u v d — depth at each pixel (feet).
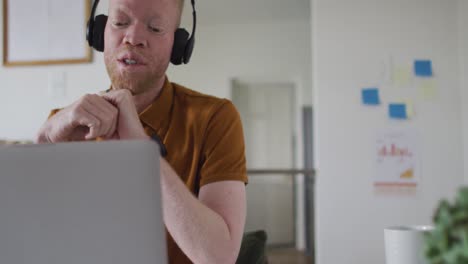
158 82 3.37
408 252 2.20
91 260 1.54
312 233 10.53
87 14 6.82
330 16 9.76
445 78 9.56
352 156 9.57
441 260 0.94
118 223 1.55
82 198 1.54
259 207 12.37
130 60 3.04
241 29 15.89
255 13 14.94
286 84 17.92
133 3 2.97
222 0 13.67
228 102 3.53
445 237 0.93
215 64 15.79
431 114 9.53
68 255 1.53
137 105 3.44
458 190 0.97
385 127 9.55
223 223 2.77
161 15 3.03
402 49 9.63
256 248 3.53
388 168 9.51
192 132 3.37
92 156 1.55
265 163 17.95
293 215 12.50
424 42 9.62
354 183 9.53
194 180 3.31
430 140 9.50
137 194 1.56
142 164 1.56
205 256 2.64
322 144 9.62
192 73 15.35
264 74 16.01
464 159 9.40
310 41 15.97
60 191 1.53
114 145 1.56
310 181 10.63
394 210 9.45
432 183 9.45
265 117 17.97
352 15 9.72
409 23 9.64
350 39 9.70
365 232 9.46
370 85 9.62
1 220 1.52
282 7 14.42
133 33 2.99
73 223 1.53
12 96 7.03
